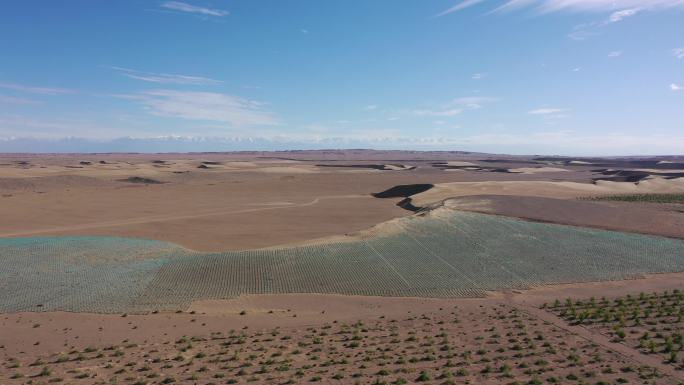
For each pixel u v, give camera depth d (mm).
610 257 43719
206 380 20891
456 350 24734
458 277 38781
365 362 23141
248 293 35219
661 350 24266
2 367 22625
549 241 47906
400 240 47375
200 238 52250
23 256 42969
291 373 21688
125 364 22891
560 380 20766
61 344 25984
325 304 33406
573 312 30609
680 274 39781
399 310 32375
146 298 33812
